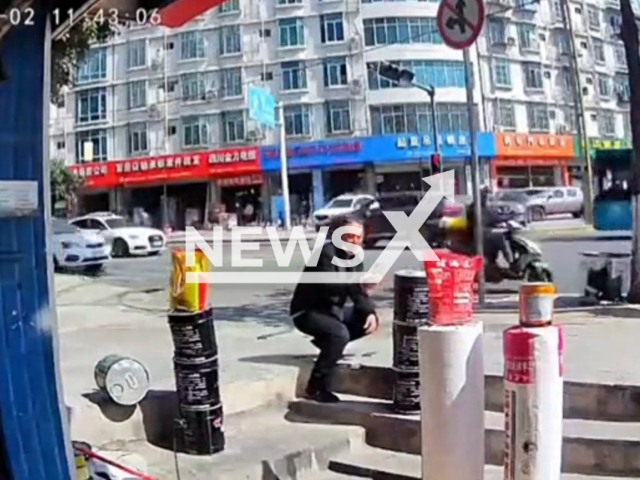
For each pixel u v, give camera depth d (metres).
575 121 41.97
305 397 5.57
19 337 3.29
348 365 5.74
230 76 39.91
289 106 38.62
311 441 4.88
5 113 3.18
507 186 39.47
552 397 3.30
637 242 8.60
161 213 41.94
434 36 37.84
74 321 8.79
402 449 4.97
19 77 3.19
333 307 5.47
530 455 3.29
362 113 37.81
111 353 6.56
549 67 42.22
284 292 11.88
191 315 4.61
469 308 3.68
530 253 11.21
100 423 4.62
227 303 10.55
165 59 41.22
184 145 40.84
